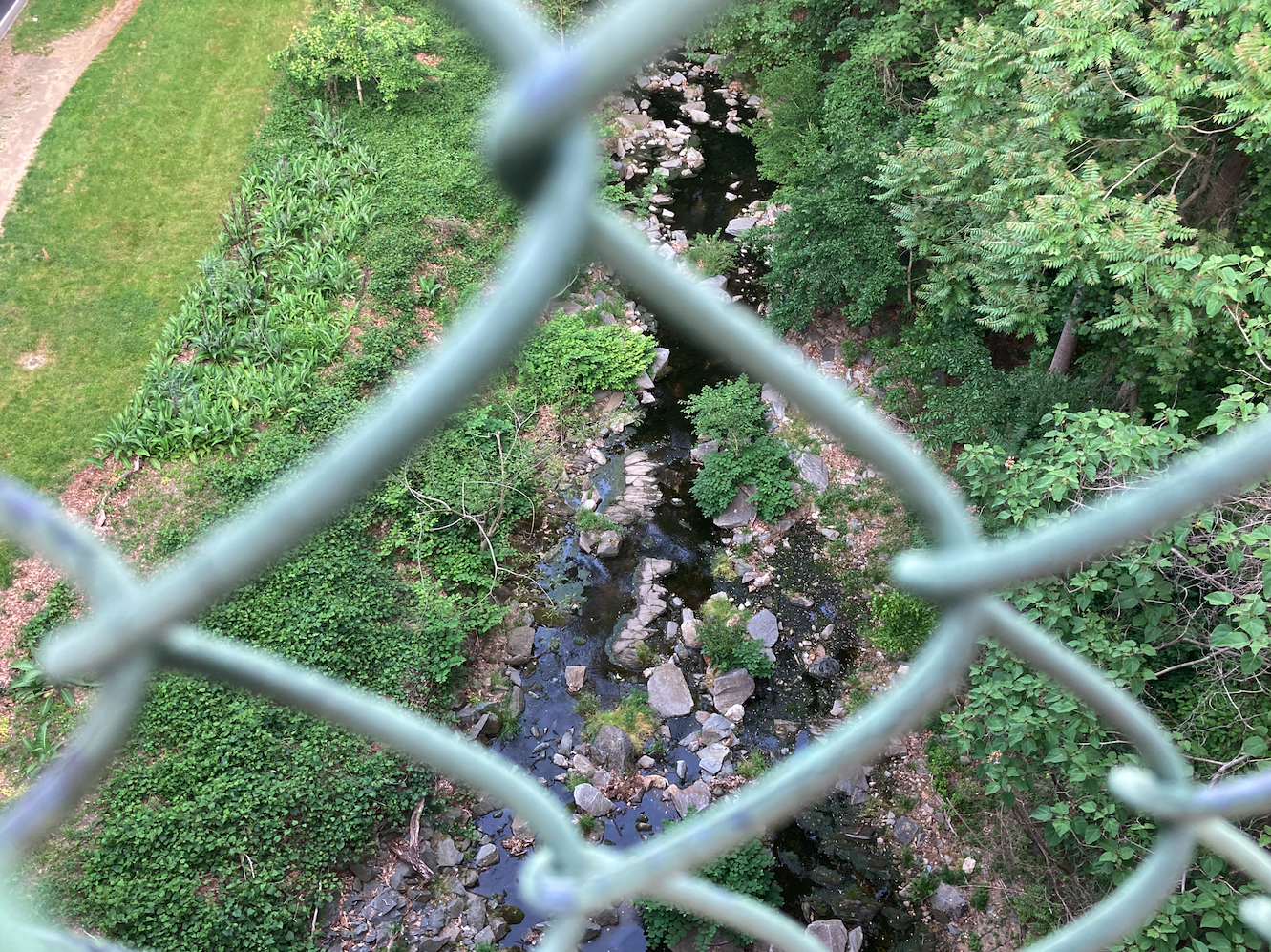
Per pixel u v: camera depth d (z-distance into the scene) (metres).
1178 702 8.86
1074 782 8.43
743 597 14.17
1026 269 11.14
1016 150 11.28
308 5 21.92
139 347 15.65
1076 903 10.09
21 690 11.98
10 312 15.88
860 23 18.45
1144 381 11.79
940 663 1.31
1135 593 8.36
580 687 13.28
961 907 10.96
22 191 17.59
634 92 22.41
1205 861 7.41
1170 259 8.83
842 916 11.11
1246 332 9.12
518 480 14.76
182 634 1.13
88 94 19.42
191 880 10.59
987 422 13.16
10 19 20.62
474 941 11.05
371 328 16.62
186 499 13.90
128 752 11.39
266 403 14.97
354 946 10.83
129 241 17.14
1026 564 1.18
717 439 15.83
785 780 1.36
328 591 13.04
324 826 11.23
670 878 1.55
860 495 15.08
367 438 0.86
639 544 14.85
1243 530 7.63
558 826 1.52
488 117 0.89
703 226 19.64
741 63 22.09
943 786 11.80
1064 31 9.29
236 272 16.45
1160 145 10.03
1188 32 8.89
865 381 16.05
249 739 11.59
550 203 0.91
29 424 14.52
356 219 17.95
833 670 13.35
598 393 16.69
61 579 12.86
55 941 1.29
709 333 1.07
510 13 0.89
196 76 20.14
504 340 0.88
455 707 13.01
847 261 15.48
